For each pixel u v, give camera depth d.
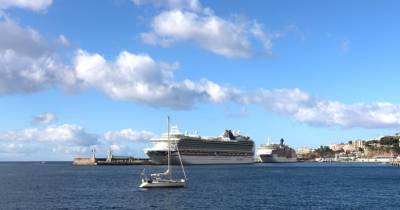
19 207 95.25
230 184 150.75
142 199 106.56
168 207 93.62
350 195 115.50
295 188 135.88
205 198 108.00
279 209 90.56
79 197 112.69
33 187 145.38
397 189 132.75
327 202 101.00
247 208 91.94
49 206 96.38
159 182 135.00
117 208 92.62
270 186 142.88
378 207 93.25
